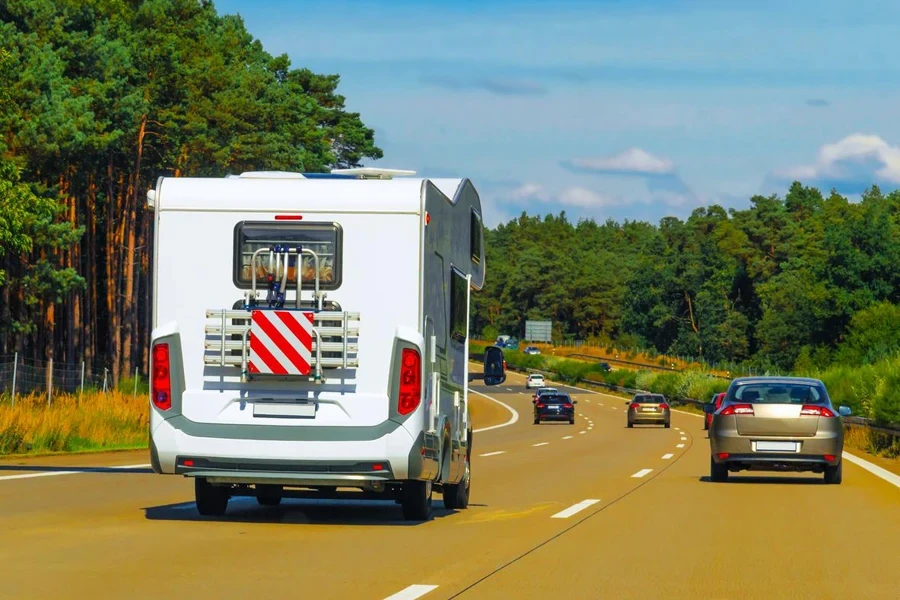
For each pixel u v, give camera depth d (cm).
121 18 7906
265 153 8050
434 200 1675
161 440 1623
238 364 1612
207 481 1709
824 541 1529
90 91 6838
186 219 1636
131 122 7112
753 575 1231
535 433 6788
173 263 1634
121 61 7194
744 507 2016
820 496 2262
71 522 1633
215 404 1620
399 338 1609
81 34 7062
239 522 1678
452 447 1841
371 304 1614
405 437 1603
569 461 3650
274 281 1622
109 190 7900
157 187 1642
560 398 8756
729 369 18100
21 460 3039
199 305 1630
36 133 6203
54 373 7300
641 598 1086
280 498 1989
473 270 2073
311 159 9306
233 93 8038
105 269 9731
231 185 1636
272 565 1250
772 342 16612
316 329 1608
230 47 9350
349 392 1611
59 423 3788
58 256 7062
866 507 2027
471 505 2066
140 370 8844
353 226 1617
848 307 14550
